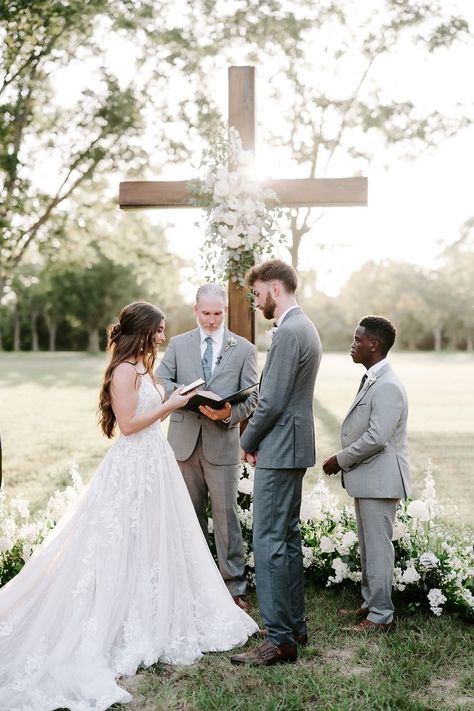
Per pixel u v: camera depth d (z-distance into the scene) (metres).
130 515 3.32
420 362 39.06
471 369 31.55
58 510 4.39
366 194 4.52
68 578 3.20
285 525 3.23
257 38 11.45
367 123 11.63
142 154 12.77
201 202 4.60
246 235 4.45
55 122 12.88
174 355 4.31
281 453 3.19
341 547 4.17
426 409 15.07
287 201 4.58
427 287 58.25
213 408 3.80
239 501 4.65
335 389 20.17
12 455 9.34
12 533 4.19
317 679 3.07
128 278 48.34
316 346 3.24
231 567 4.12
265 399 3.16
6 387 20.97
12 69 12.09
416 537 4.19
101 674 2.98
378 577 3.56
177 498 3.52
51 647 3.09
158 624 3.26
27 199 13.19
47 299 50.50
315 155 11.97
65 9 11.24
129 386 3.38
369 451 3.49
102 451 9.66
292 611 3.39
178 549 3.43
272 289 3.31
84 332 58.47
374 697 2.91
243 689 3.01
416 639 3.49
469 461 8.84
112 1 11.38
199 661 3.28
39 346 59.91
